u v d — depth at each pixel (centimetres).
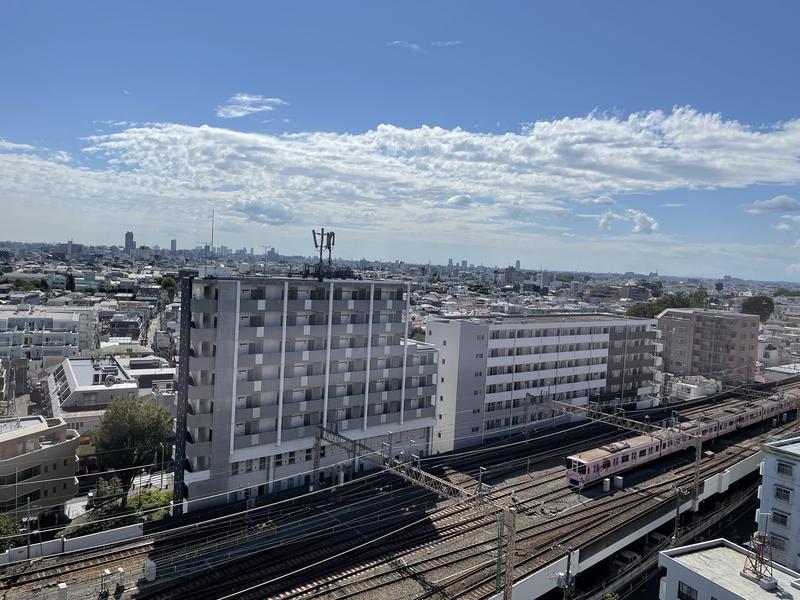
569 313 11562
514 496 6097
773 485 4809
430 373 7619
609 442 8650
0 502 5475
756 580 3584
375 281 7062
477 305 17125
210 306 5791
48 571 4569
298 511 5800
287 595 4262
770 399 10519
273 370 6241
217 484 5869
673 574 3806
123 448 6625
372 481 6694
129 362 11038
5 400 9844
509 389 8938
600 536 5216
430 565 4778
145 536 5175
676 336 13838
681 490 6025
